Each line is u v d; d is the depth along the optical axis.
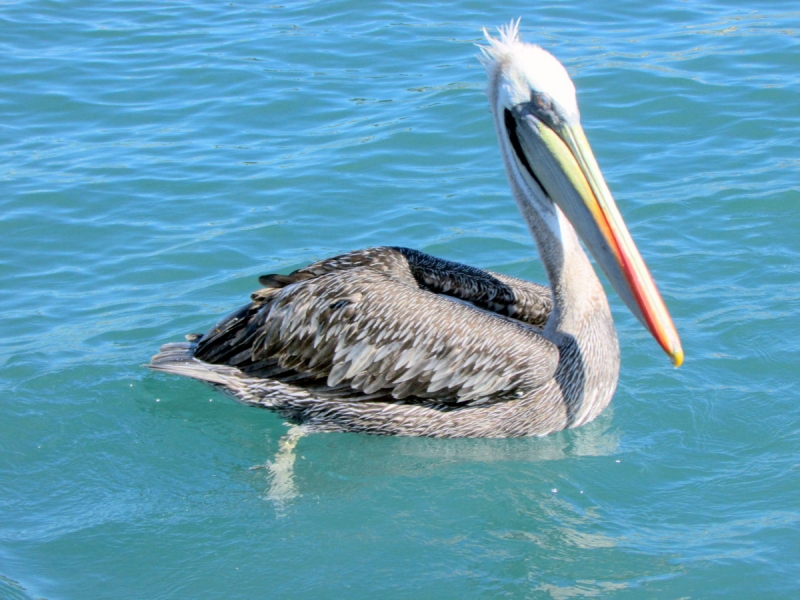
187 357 9.45
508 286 9.60
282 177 13.16
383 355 8.97
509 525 7.91
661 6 18.22
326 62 16.36
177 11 18.73
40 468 8.62
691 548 7.51
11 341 10.14
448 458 8.92
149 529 7.91
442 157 13.65
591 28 17.33
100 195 12.82
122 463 8.73
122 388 9.57
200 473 8.66
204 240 11.88
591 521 7.93
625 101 14.76
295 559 7.56
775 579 7.11
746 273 11.06
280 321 9.11
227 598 7.18
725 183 12.69
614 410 9.36
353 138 14.07
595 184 8.40
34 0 19.05
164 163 13.55
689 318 10.41
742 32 16.80
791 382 9.45
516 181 9.02
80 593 7.23
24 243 11.91
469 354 8.89
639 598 7.02
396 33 17.36
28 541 7.77
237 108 14.99
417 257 9.59
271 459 8.89
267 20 18.20
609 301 11.20
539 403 9.02
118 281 11.23
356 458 8.95
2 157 13.73
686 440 8.87
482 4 18.56
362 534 7.84
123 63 16.53
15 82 15.81
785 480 8.20
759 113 14.25
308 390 9.21
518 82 8.62
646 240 11.73
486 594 7.14
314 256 11.52
